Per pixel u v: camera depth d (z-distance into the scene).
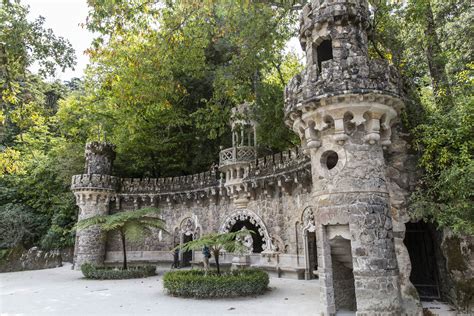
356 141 9.30
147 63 13.79
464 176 8.62
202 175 23.22
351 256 9.50
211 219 22.61
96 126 28.53
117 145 25.98
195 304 11.41
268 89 17.25
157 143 25.31
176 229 24.52
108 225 18.42
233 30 15.09
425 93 13.16
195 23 15.05
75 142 30.36
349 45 9.77
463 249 9.23
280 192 18.94
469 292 8.93
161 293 13.74
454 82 13.71
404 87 10.50
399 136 10.31
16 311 10.77
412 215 9.47
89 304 11.73
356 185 9.02
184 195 23.89
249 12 13.98
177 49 15.17
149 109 19.84
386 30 12.51
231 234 13.80
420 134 10.02
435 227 10.42
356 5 10.01
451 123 9.64
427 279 11.00
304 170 16.14
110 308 11.01
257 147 21.38
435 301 10.17
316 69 9.52
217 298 12.32
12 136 31.38
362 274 8.56
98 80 27.16
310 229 16.41
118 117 24.61
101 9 11.32
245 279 12.52
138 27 13.31
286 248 18.20
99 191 23.94
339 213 9.01
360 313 8.40
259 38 14.24
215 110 16.64
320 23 10.03
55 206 30.25
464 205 8.46
